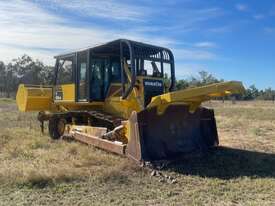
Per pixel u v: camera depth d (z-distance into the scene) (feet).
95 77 39.55
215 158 34.01
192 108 34.58
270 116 90.33
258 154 36.96
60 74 44.34
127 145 31.78
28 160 32.45
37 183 25.43
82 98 39.96
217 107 147.33
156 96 33.35
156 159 31.45
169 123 33.30
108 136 34.55
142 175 28.35
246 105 177.99
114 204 22.18
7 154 34.58
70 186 25.25
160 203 22.49
